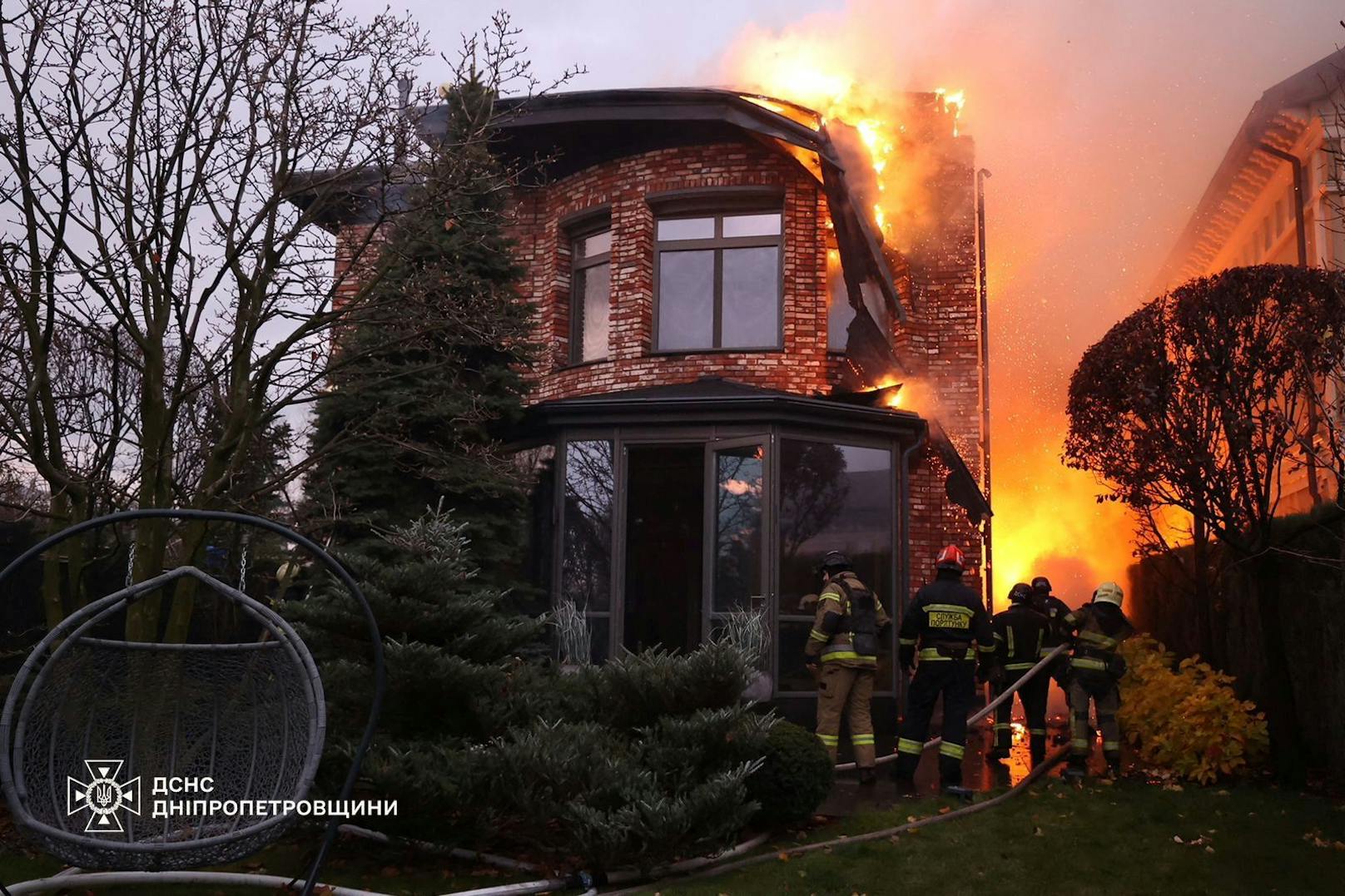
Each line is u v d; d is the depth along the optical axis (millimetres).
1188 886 6203
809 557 11992
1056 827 7547
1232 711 9258
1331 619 9023
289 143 9102
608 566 12281
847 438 12500
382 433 10867
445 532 7770
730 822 6434
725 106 13578
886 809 8055
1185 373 9188
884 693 12102
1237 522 9203
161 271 8680
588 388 14461
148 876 6090
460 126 10609
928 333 14789
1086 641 9562
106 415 9805
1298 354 8609
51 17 8328
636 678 7238
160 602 8492
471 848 6781
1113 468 9859
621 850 6184
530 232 15562
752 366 13758
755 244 14289
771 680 11453
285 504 12422
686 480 16906
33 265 8281
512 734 6746
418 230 9844
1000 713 10562
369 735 5875
